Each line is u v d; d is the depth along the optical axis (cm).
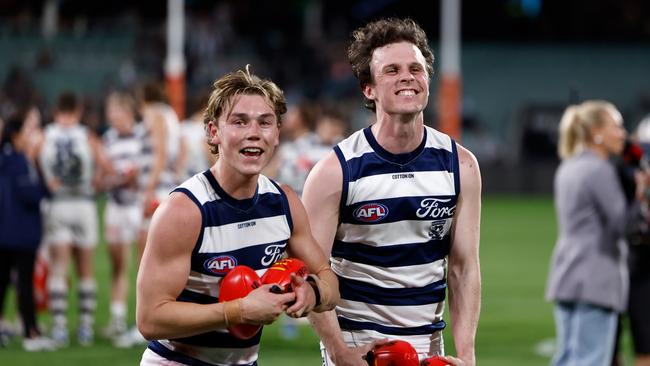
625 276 840
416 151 559
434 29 4219
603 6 4372
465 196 569
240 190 499
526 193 3644
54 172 1184
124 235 1213
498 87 4191
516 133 4169
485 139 3938
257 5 4322
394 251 564
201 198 494
